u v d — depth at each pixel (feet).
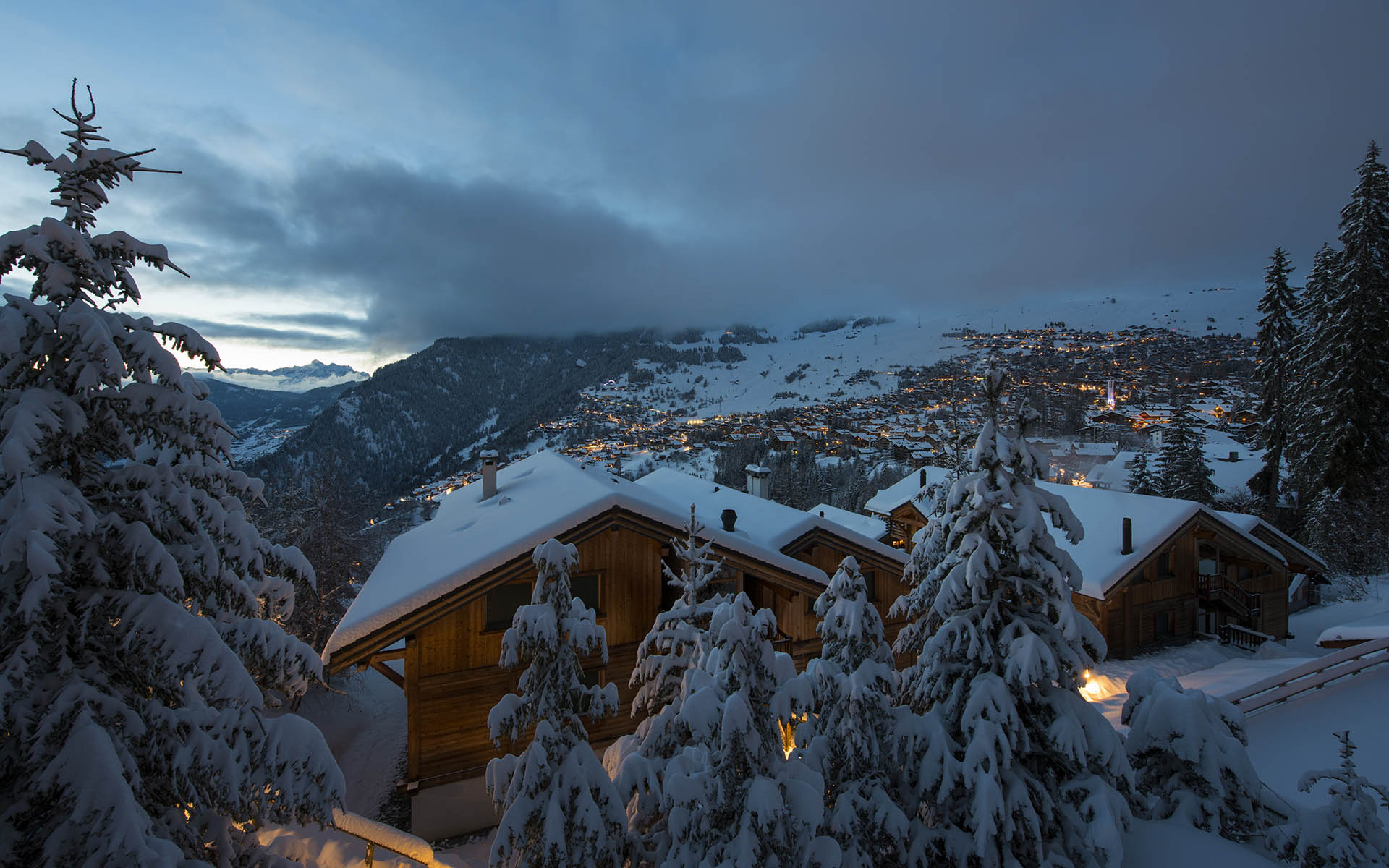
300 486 92.73
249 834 22.11
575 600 23.73
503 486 69.62
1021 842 24.32
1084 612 77.46
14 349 15.97
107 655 18.28
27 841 16.06
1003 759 24.17
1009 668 24.77
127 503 19.07
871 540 59.26
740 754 20.88
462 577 42.45
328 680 70.85
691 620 30.68
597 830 20.84
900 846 24.00
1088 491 89.61
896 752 25.81
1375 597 98.07
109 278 18.48
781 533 56.24
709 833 20.29
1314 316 118.62
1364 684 48.16
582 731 23.16
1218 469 172.96
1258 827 27.43
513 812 20.89
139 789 16.85
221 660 17.95
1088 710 25.44
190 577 19.74
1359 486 108.78
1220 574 84.48
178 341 19.48
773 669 22.38
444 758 43.52
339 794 20.26
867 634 26.55
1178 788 29.09
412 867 32.89
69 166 17.84
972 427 28.27
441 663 43.68
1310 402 115.75
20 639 16.39
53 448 17.08
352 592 82.69
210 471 20.79
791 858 20.31
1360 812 25.11
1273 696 46.68
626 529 47.16
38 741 15.85
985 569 25.73
